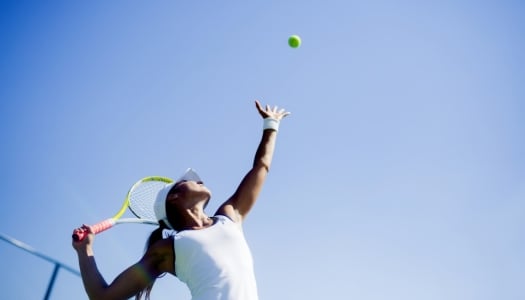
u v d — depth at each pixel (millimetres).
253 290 2881
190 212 3350
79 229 3148
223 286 2754
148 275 2953
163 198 3439
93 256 3090
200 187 3461
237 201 3357
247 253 3020
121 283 2896
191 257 2877
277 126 3914
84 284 2945
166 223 3498
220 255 2879
